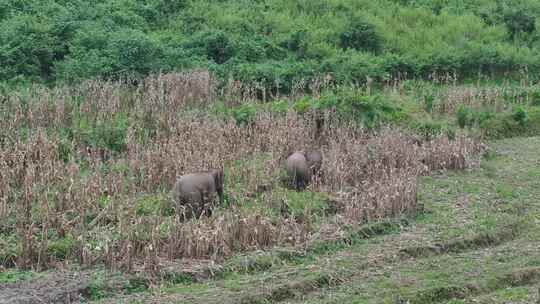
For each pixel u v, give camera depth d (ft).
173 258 75.05
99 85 120.26
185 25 165.99
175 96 120.57
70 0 160.86
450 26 192.24
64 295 66.44
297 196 91.56
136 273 71.05
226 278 72.54
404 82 155.74
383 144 108.17
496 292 71.77
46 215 79.25
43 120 107.65
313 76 144.46
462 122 135.13
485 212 93.04
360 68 154.30
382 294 69.51
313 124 117.19
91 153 100.32
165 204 86.69
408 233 85.20
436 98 145.07
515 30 197.77
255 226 79.56
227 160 101.45
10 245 74.95
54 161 93.04
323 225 84.07
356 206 87.04
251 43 156.04
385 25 186.09
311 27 177.06
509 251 82.02
